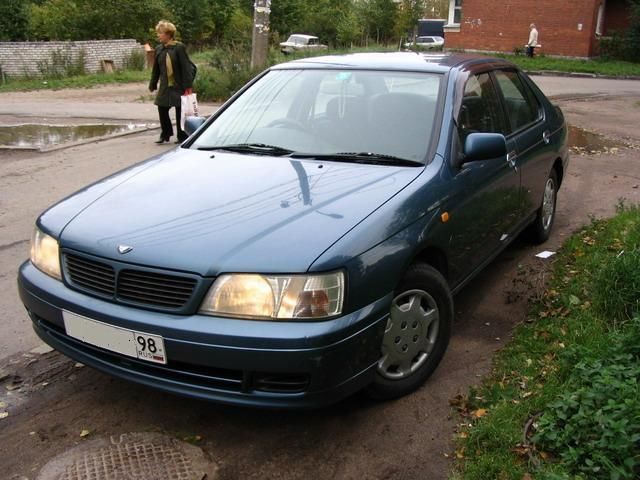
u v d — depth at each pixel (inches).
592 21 1127.0
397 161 145.5
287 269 107.7
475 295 184.2
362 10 1856.5
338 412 130.0
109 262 115.8
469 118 162.4
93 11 1277.1
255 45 624.7
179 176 144.8
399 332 129.0
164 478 111.2
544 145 206.8
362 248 114.9
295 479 111.6
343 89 167.2
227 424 126.9
